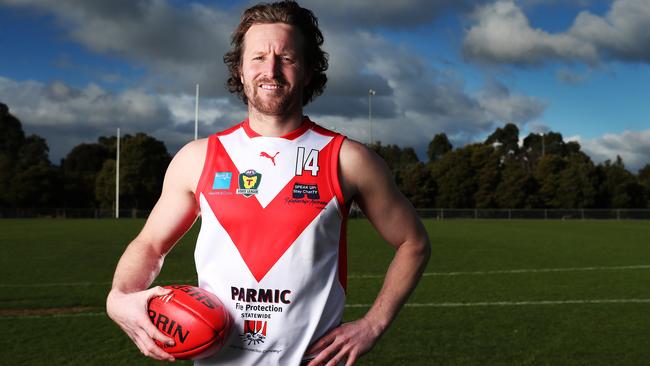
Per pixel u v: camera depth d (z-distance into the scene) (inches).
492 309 297.7
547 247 715.4
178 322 66.7
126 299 68.9
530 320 271.3
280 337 68.4
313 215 69.6
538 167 2363.4
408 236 77.4
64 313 288.2
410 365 198.7
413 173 2420.0
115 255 597.9
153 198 2374.5
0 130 3152.1
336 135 74.7
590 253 633.6
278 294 68.6
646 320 272.8
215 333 66.7
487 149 2356.1
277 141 72.5
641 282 401.4
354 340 68.8
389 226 77.0
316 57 80.1
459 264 516.7
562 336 240.5
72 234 960.9
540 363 202.4
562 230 1154.7
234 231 70.1
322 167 71.8
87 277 426.0
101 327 255.4
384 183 75.3
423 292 353.1
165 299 68.5
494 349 219.9
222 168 72.2
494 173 2317.9
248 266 69.1
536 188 2322.8
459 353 213.8
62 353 212.7
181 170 75.9
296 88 72.7
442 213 2058.3
